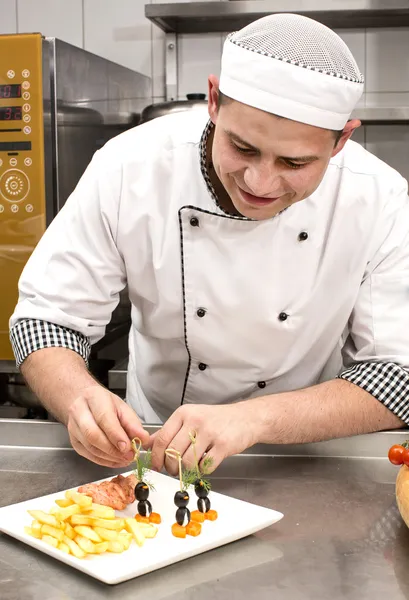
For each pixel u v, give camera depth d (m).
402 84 2.40
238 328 1.28
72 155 1.98
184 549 0.83
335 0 2.19
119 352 2.26
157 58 2.50
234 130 0.95
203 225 1.22
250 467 1.13
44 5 2.51
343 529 0.92
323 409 1.15
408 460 0.95
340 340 1.47
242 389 1.37
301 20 1.04
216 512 0.93
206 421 1.05
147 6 2.22
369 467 1.14
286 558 0.84
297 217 1.23
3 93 1.88
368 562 0.83
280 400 1.14
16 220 1.91
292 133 0.93
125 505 0.97
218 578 0.80
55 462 1.14
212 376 1.36
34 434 1.20
